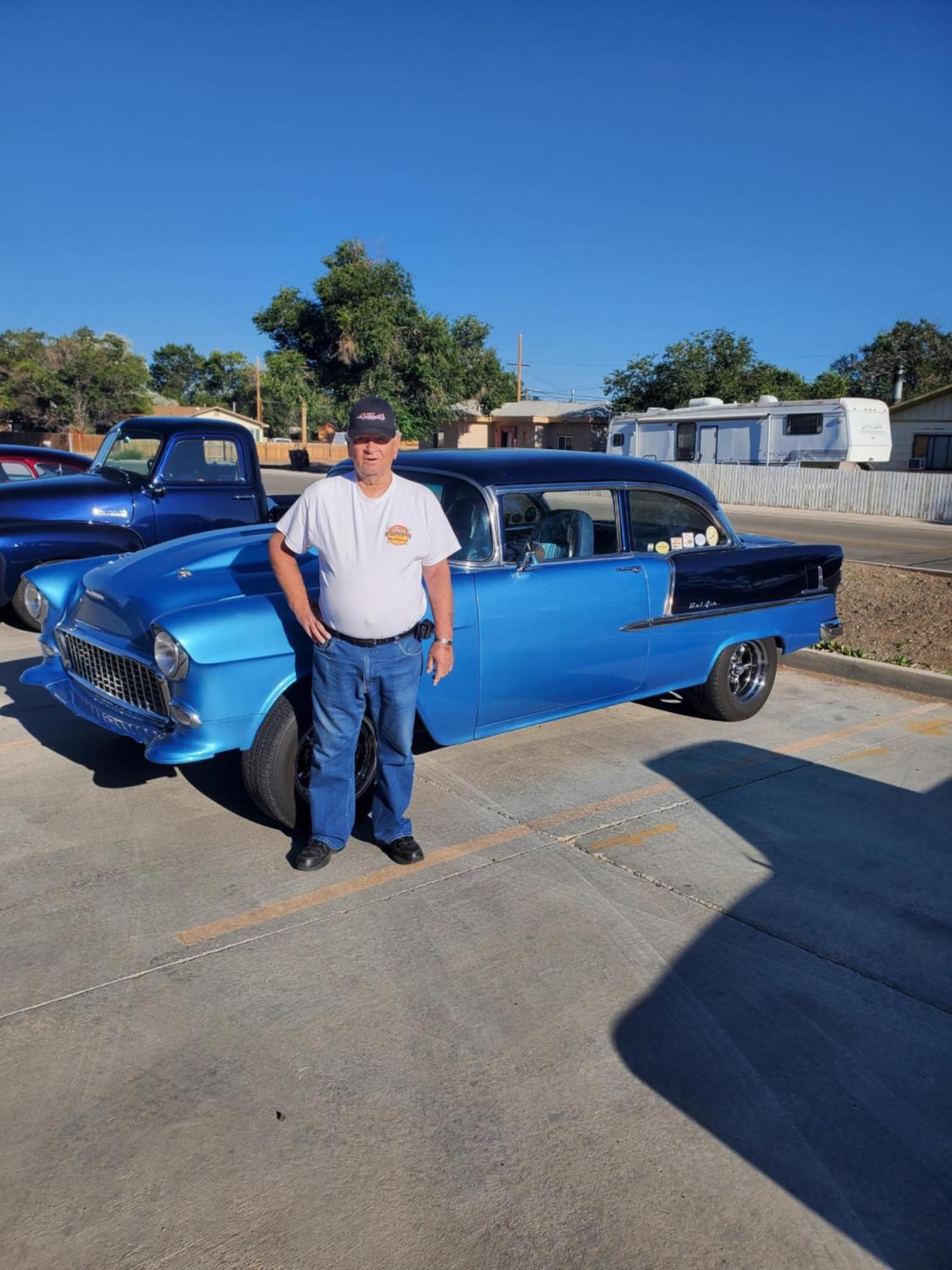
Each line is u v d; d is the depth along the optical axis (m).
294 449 42.44
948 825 4.41
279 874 3.75
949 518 22.86
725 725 5.84
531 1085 2.62
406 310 39.84
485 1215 2.18
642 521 5.21
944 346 47.28
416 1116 2.48
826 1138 2.47
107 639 4.17
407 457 4.90
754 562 5.64
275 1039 2.77
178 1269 2.01
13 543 7.08
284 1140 2.38
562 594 4.68
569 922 3.46
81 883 3.62
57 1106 2.48
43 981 3.00
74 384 52.44
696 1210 2.22
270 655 3.75
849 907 3.63
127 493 7.61
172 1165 2.29
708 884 3.78
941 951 3.36
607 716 5.95
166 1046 2.72
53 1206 2.16
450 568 4.39
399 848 3.87
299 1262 2.04
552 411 47.69
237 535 4.85
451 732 4.46
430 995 3.00
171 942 3.25
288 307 40.50
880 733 5.77
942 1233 2.19
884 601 9.93
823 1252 2.12
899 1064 2.77
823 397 45.50
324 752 3.67
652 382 41.16
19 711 5.64
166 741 3.73
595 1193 2.26
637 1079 2.66
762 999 3.05
